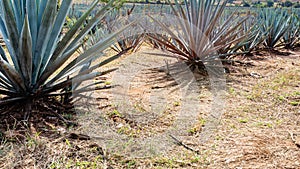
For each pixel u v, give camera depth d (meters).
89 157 1.83
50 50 2.41
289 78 3.82
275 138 2.15
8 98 2.39
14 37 2.15
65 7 2.42
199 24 3.67
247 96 3.07
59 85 2.41
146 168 1.77
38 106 2.39
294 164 1.82
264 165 1.80
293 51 6.12
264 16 6.02
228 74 3.94
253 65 4.56
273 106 2.81
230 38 4.03
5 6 2.04
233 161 1.84
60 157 1.81
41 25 2.29
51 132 2.09
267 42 5.88
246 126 2.35
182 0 4.60
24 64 2.23
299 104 2.85
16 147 1.87
